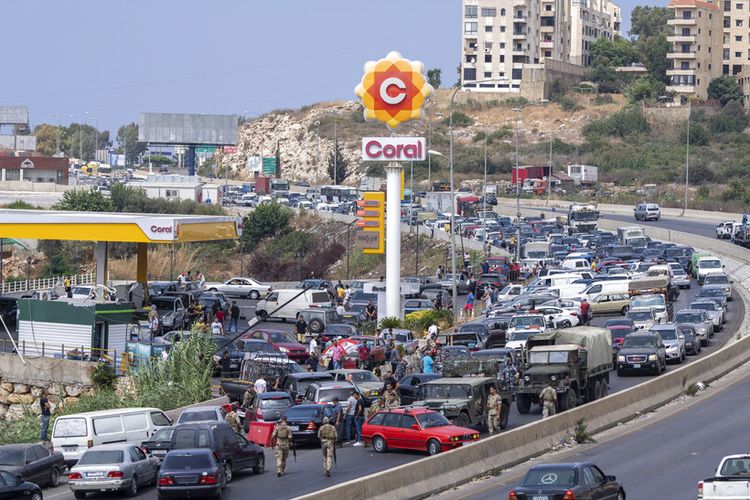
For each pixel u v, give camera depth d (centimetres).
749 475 6366
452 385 10025
